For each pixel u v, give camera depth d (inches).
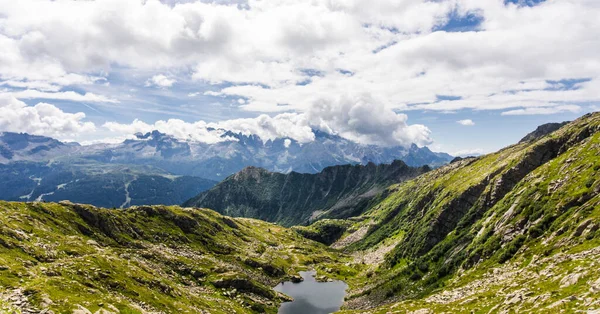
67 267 3809.1
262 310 6254.9
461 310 3570.4
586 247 3681.1
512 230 5693.9
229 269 7190.0
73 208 6633.9
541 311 2410.2
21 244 4023.1
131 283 4146.2
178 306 4217.5
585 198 4904.0
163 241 7667.3
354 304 7076.8
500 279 4350.4
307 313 6525.6
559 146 7805.1
